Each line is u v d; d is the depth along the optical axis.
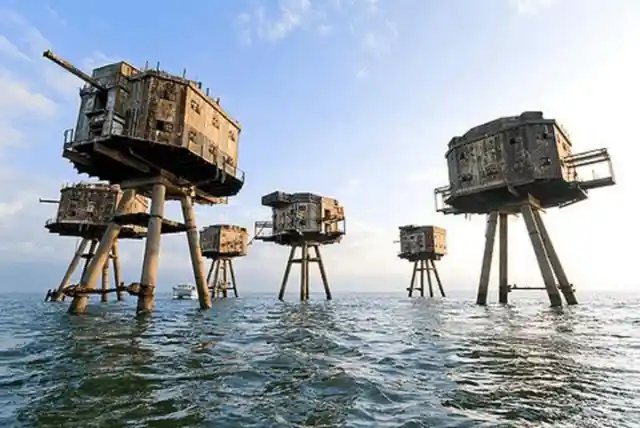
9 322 17.38
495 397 5.75
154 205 22.98
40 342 11.11
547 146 27.88
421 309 28.91
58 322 17.33
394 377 7.08
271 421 4.82
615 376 6.92
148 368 7.68
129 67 22.22
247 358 8.86
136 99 21.48
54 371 7.37
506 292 33.56
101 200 39.84
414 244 57.84
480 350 9.73
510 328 14.73
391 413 5.12
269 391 6.18
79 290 21.22
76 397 5.71
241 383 6.64
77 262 41.16
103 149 20.80
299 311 27.69
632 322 16.84
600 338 11.74
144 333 13.33
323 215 46.75
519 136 28.67
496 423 4.70
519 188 29.08
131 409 5.19
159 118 21.42
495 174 29.38
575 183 28.25
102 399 5.62
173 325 16.16
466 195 30.94
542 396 5.78
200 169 24.73
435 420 4.83
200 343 11.09
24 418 4.82
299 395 5.96
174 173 25.14
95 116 21.38
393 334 13.58
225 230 56.97
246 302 45.22
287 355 9.26
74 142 20.86
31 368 7.64
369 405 5.46
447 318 19.95
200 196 28.89
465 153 31.36
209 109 24.44
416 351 9.84
